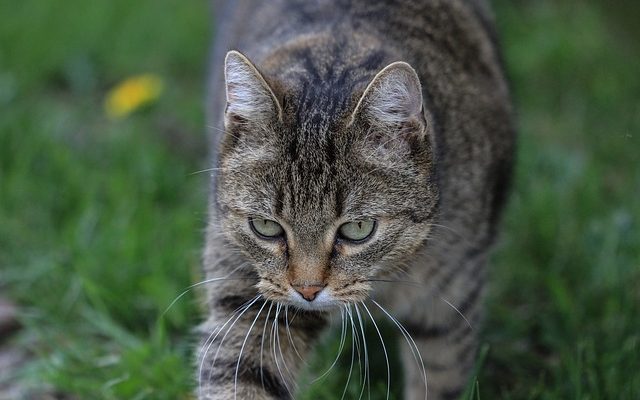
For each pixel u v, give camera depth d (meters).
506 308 4.81
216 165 3.58
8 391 4.29
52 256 4.94
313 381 4.00
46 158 5.80
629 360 4.18
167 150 6.19
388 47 3.83
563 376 4.21
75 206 5.44
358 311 3.49
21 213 5.35
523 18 7.63
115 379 4.15
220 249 3.61
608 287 4.79
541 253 5.20
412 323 4.06
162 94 6.89
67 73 7.20
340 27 3.94
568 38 7.26
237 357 3.56
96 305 4.58
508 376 4.45
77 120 6.61
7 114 6.16
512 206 5.28
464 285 4.01
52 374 4.18
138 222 5.13
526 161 5.88
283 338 3.61
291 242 3.38
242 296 3.59
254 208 3.39
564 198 5.55
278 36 4.06
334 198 3.33
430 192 3.48
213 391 3.56
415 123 3.37
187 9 7.97
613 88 6.77
